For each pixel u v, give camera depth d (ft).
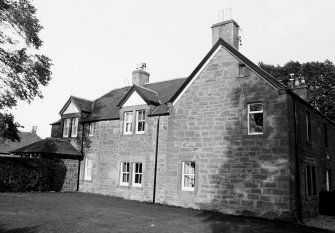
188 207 57.62
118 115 76.13
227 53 58.39
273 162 49.55
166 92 75.31
